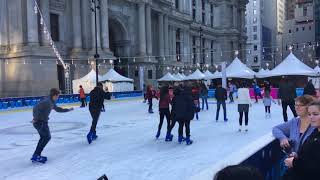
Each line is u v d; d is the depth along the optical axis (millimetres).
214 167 3549
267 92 19375
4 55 37812
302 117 4293
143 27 54156
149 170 8641
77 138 13445
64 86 42094
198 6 77812
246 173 1892
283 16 151625
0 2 38531
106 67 44312
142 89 49344
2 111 26422
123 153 10617
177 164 9133
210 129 14992
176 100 11828
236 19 88562
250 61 119375
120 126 16688
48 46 38656
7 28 38250
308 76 40219
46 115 9641
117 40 53281
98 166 9164
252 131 14250
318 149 3031
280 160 5250
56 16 42156
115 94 39312
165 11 61781
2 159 10273
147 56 54375
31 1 37219
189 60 72812
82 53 43188
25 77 36656
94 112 12414
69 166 9258
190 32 74250
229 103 31203
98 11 44969
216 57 85312
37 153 9703
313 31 128375
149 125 16859
